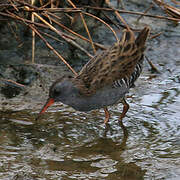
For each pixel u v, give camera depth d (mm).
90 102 9609
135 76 10102
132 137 9430
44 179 7793
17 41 12688
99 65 9664
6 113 10094
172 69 12383
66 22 13281
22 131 9453
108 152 8812
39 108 10383
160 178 7898
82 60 12383
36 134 9367
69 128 9703
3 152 8633
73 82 9383
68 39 11109
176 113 10320
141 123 10008
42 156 8555
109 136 9453
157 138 9359
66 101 9453
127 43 9930
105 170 8148
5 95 10805
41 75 11547
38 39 12836
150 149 8930
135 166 8297
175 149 8906
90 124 9945
